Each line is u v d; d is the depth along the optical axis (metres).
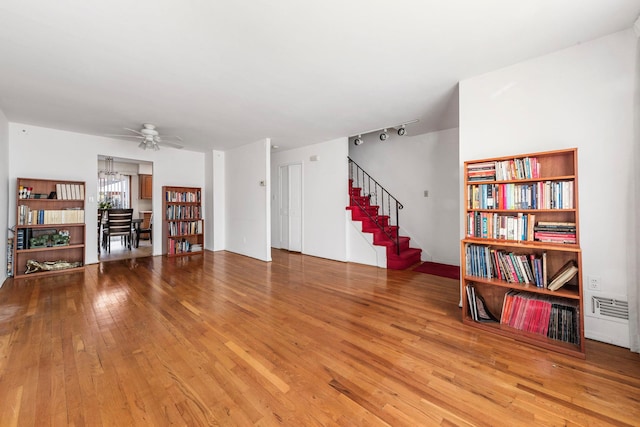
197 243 6.60
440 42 2.20
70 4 1.72
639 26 1.92
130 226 6.53
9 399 1.57
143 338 2.30
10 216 4.17
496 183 2.53
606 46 2.16
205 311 2.89
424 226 5.45
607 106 2.17
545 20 1.94
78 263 4.66
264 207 5.44
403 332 2.43
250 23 1.94
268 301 3.19
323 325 2.57
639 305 2.06
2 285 3.73
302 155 6.09
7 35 2.04
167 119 4.10
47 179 4.32
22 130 4.30
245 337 2.33
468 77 2.80
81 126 4.42
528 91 2.50
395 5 1.77
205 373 1.84
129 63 2.48
